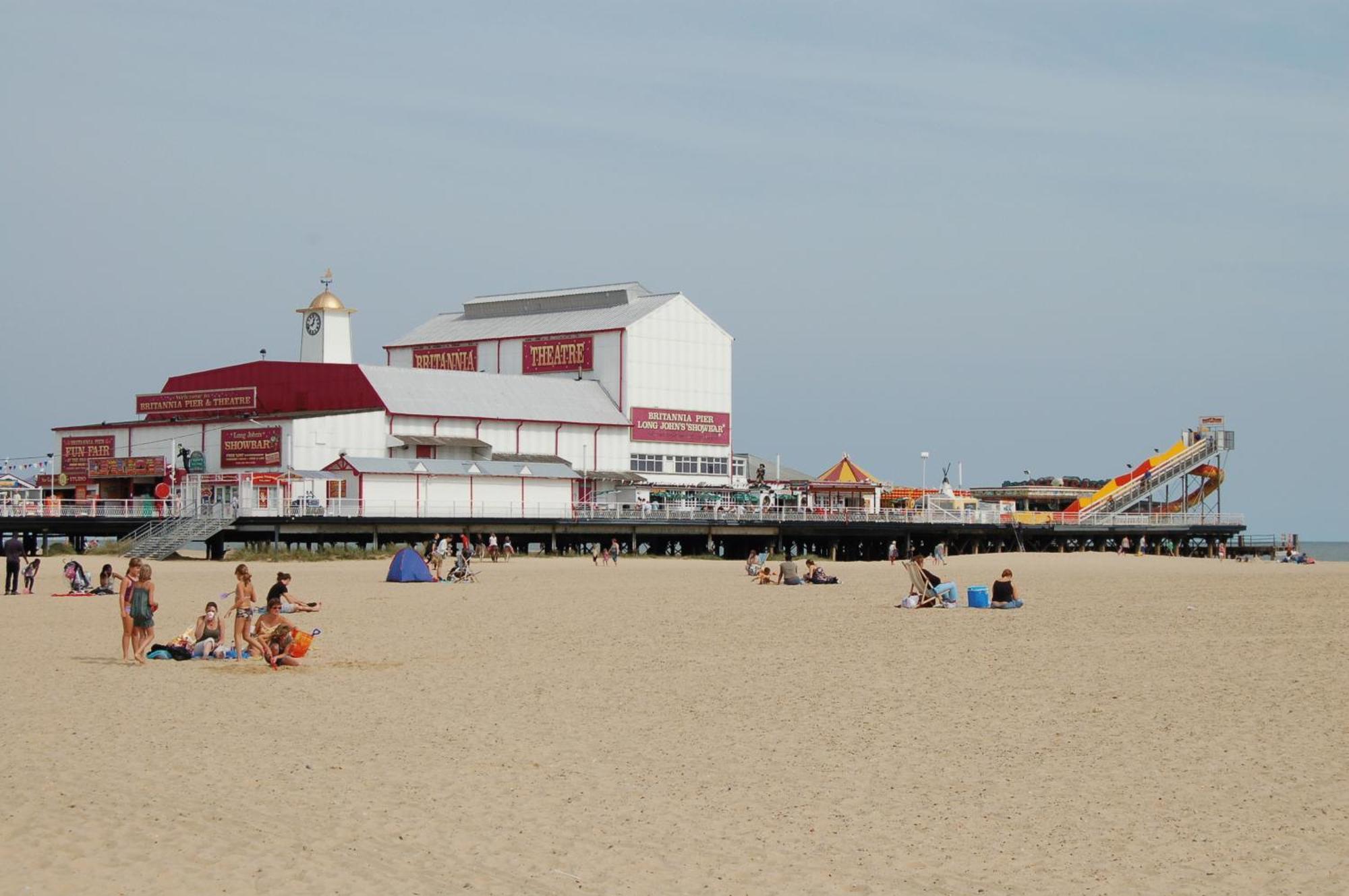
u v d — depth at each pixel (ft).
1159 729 84.28
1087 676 107.45
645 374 449.89
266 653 114.42
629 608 177.37
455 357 485.15
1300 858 57.57
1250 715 88.89
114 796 67.51
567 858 57.77
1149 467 466.70
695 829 62.13
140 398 410.72
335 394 400.47
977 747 79.41
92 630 146.72
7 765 74.43
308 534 350.84
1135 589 219.41
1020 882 54.75
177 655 119.55
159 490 356.59
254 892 53.21
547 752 78.33
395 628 148.77
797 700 96.43
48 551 333.01
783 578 230.48
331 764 75.00
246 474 355.36
